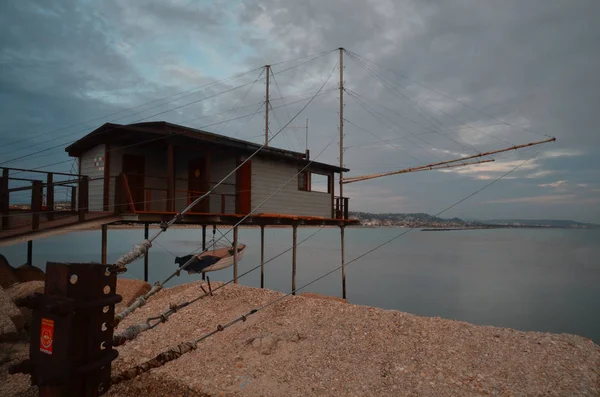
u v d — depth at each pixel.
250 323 8.48
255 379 5.94
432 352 6.93
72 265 2.56
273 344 7.30
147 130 13.61
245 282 39.88
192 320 8.73
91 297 2.65
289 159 19.17
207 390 5.55
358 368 6.35
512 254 98.56
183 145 14.97
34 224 11.55
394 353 6.93
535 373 6.11
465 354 6.84
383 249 111.81
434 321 8.41
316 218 20.17
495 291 40.38
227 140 16.09
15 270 14.71
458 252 104.75
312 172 21.41
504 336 7.63
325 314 8.89
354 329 8.03
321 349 7.13
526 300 35.56
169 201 14.36
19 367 2.63
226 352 7.02
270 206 18.31
